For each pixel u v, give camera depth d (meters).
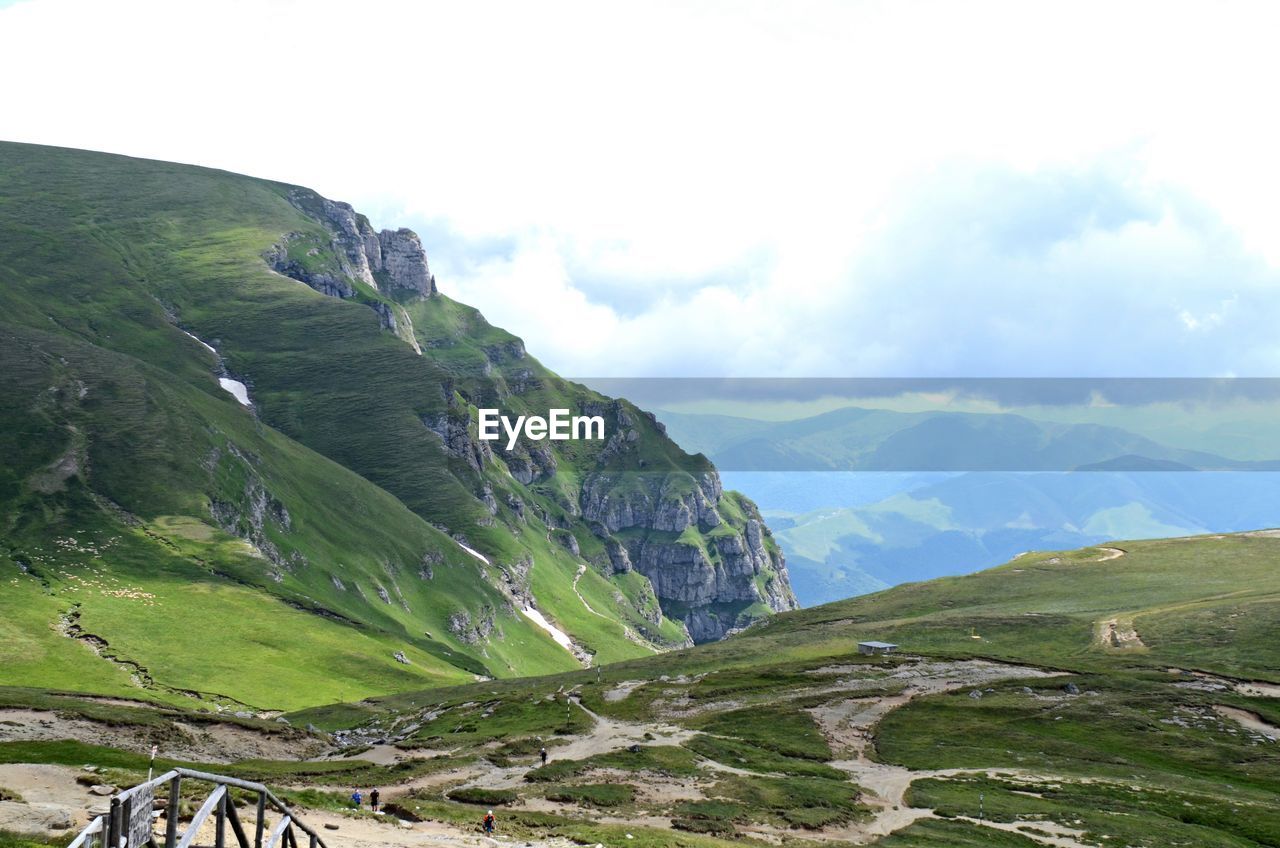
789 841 87.69
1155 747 133.62
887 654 190.38
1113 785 114.06
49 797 59.72
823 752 131.62
